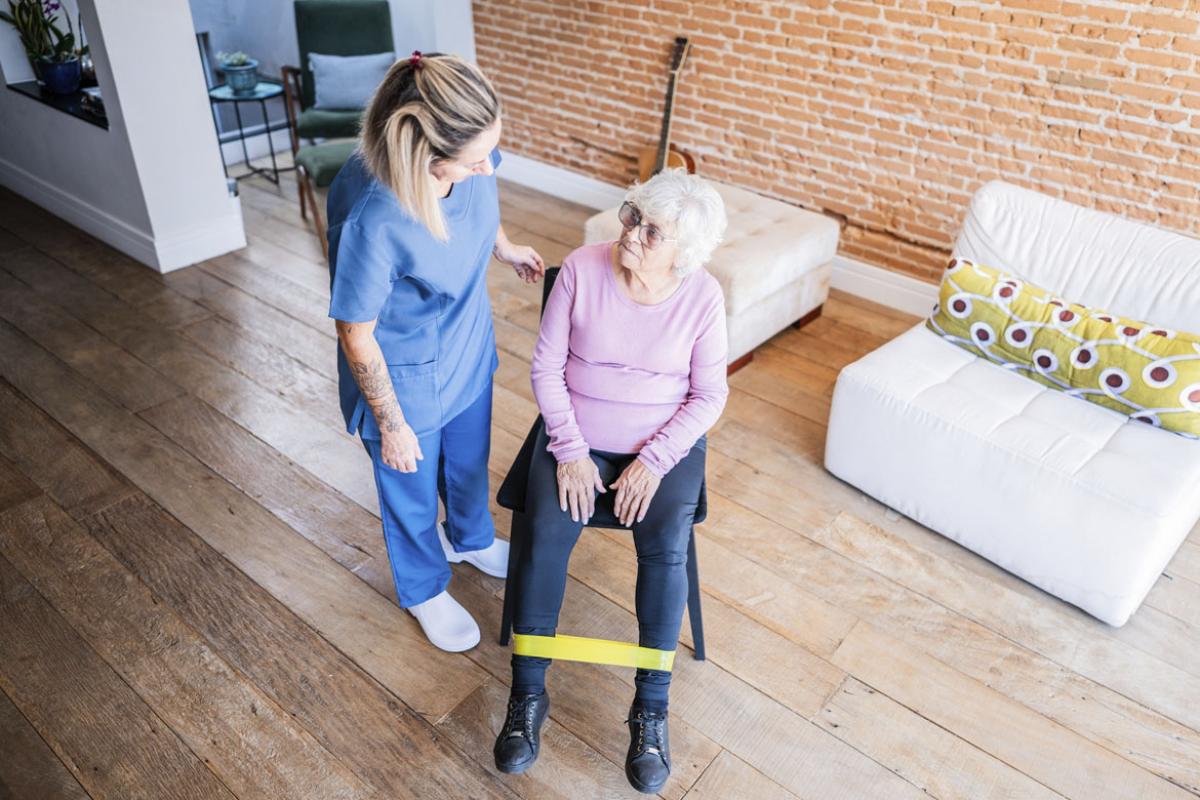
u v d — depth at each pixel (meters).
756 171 3.79
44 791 1.77
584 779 1.82
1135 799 1.80
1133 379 2.24
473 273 1.74
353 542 2.39
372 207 1.47
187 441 2.74
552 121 4.41
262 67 5.00
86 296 3.54
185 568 2.29
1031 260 2.52
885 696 2.00
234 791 1.78
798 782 1.82
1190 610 2.23
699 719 1.94
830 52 3.34
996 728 1.93
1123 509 2.02
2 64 4.00
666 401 1.84
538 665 1.79
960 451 2.26
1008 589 2.28
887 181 3.42
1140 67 2.73
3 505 2.49
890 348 2.55
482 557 2.29
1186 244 2.32
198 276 3.71
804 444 2.79
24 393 2.96
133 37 3.30
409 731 1.91
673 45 3.78
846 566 2.34
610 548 2.40
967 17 2.98
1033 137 3.02
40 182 4.23
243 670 2.03
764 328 3.12
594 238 3.20
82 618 2.15
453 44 4.49
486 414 2.00
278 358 3.16
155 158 3.54
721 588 2.26
